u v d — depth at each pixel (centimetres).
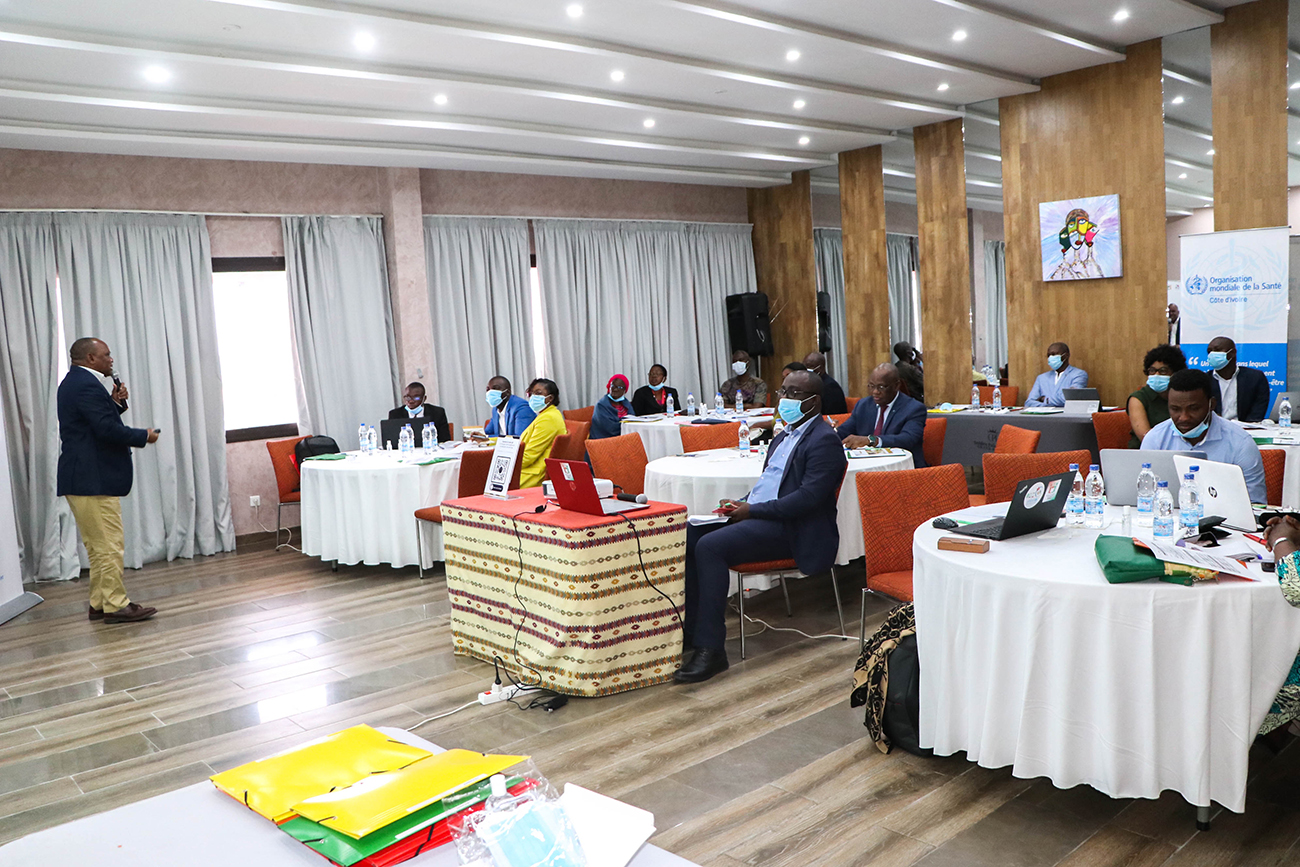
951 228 950
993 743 279
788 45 679
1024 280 894
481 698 398
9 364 702
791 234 1170
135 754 371
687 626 437
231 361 841
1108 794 260
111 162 750
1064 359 833
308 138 766
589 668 392
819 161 1069
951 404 945
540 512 415
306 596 610
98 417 546
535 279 1041
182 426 773
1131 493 341
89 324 736
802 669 423
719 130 900
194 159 791
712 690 402
